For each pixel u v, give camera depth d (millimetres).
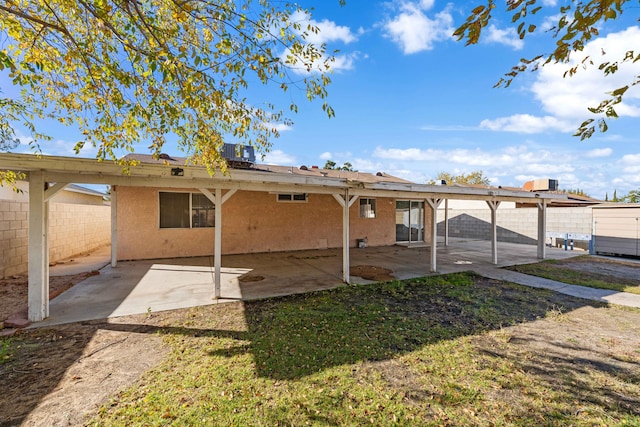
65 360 3205
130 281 6715
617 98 1859
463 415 2400
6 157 3777
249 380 2842
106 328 4082
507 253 11336
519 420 2350
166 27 3324
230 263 8961
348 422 2311
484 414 2416
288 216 11523
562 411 2463
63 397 2578
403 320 4430
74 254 10398
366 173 16609
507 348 3561
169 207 9641
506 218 15320
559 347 3602
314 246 12047
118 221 9062
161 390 2680
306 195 11859
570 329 4156
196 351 3418
